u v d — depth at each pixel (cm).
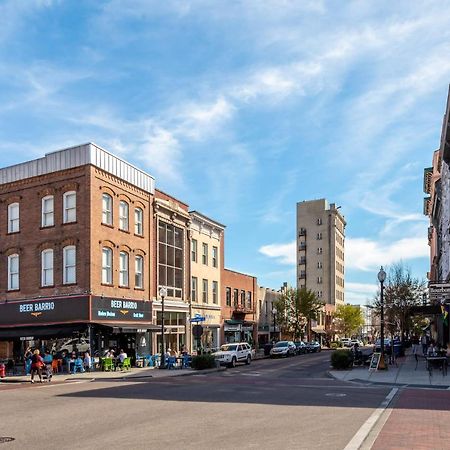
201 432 1136
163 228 4188
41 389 2247
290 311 7238
